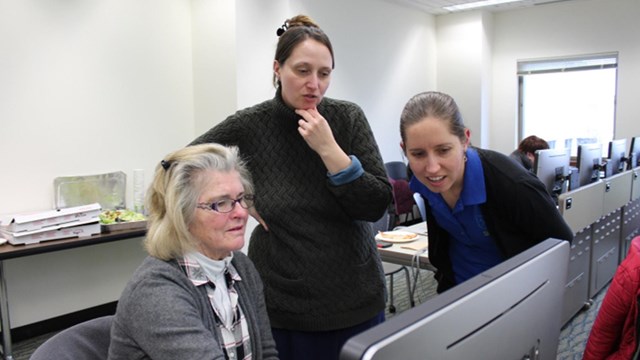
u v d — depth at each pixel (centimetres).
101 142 349
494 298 55
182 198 104
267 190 133
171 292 98
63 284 334
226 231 107
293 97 125
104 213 323
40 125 317
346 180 120
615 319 119
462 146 102
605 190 322
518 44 702
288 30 125
